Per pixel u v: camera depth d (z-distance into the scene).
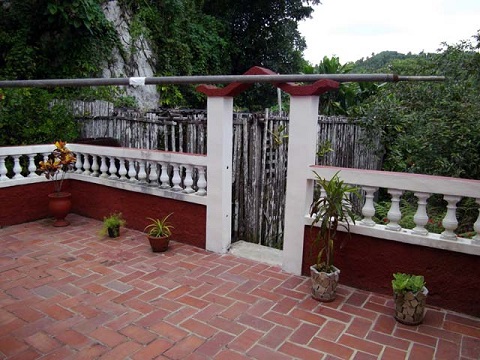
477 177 5.97
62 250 4.51
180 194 4.68
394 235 3.36
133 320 3.04
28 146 5.50
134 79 3.30
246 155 4.95
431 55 7.36
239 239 5.06
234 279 3.80
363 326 2.99
